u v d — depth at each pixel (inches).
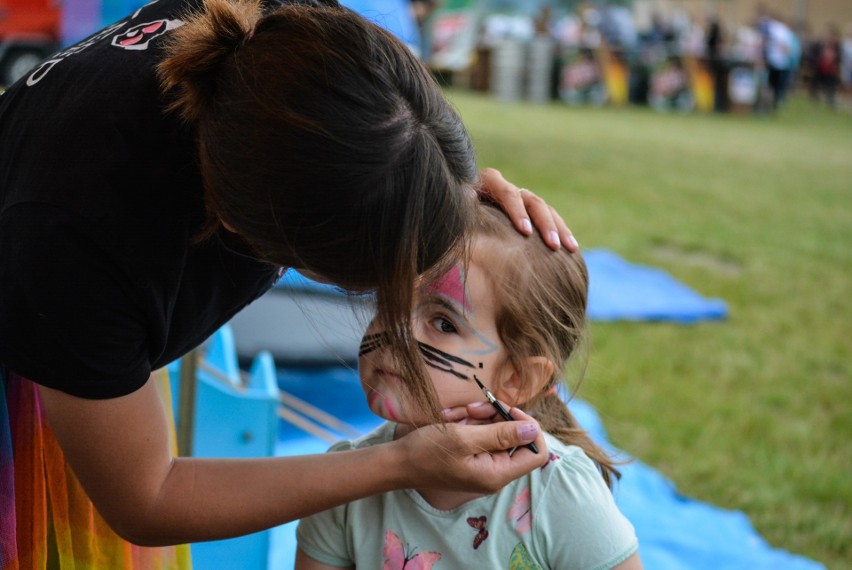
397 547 62.3
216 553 88.4
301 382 149.3
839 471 155.7
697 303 230.7
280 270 61.5
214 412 92.1
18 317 47.9
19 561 64.1
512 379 62.9
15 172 50.1
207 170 46.4
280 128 43.7
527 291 61.5
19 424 62.6
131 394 50.8
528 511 60.5
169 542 54.7
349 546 64.5
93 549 66.7
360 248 45.0
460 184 47.9
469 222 49.9
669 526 125.0
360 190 43.8
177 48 48.4
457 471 53.6
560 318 64.0
